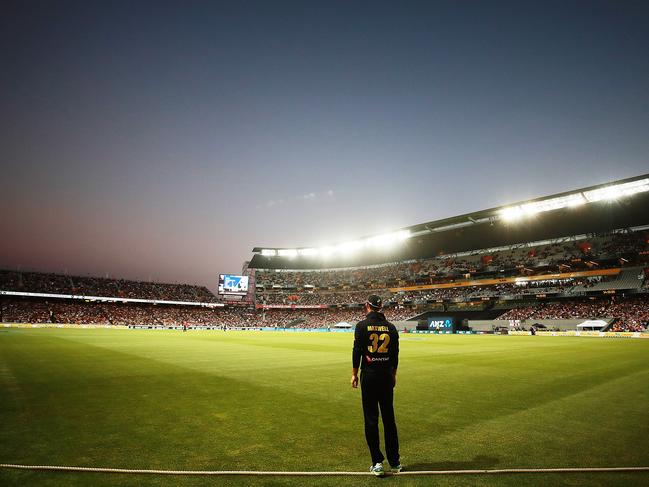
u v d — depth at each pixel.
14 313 75.44
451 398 9.95
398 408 8.80
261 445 6.14
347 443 6.27
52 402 9.12
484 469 5.15
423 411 8.52
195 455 5.65
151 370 14.80
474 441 6.38
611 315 56.62
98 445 6.06
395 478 4.87
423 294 85.62
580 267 68.12
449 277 84.00
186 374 13.87
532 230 75.75
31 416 7.82
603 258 64.25
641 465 5.29
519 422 7.57
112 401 9.30
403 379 13.17
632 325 51.97
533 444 6.21
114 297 91.31
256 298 104.75
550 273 70.81
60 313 80.94
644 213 63.09
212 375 13.69
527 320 62.88
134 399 9.55
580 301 64.94
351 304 93.19
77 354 20.50
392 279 92.88
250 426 7.24
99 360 17.89
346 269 106.06
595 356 21.77
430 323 67.31
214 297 110.25
